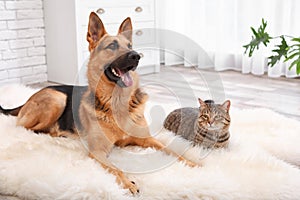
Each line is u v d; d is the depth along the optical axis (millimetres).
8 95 3371
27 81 4348
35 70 4387
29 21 4254
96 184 1785
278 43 4219
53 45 4301
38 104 2344
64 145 2213
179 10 4980
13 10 4121
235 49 4609
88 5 4008
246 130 2559
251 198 1750
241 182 1841
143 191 1796
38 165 1957
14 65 4223
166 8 4930
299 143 2318
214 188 1784
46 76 4484
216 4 4539
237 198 1750
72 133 2295
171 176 1885
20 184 1847
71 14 3977
